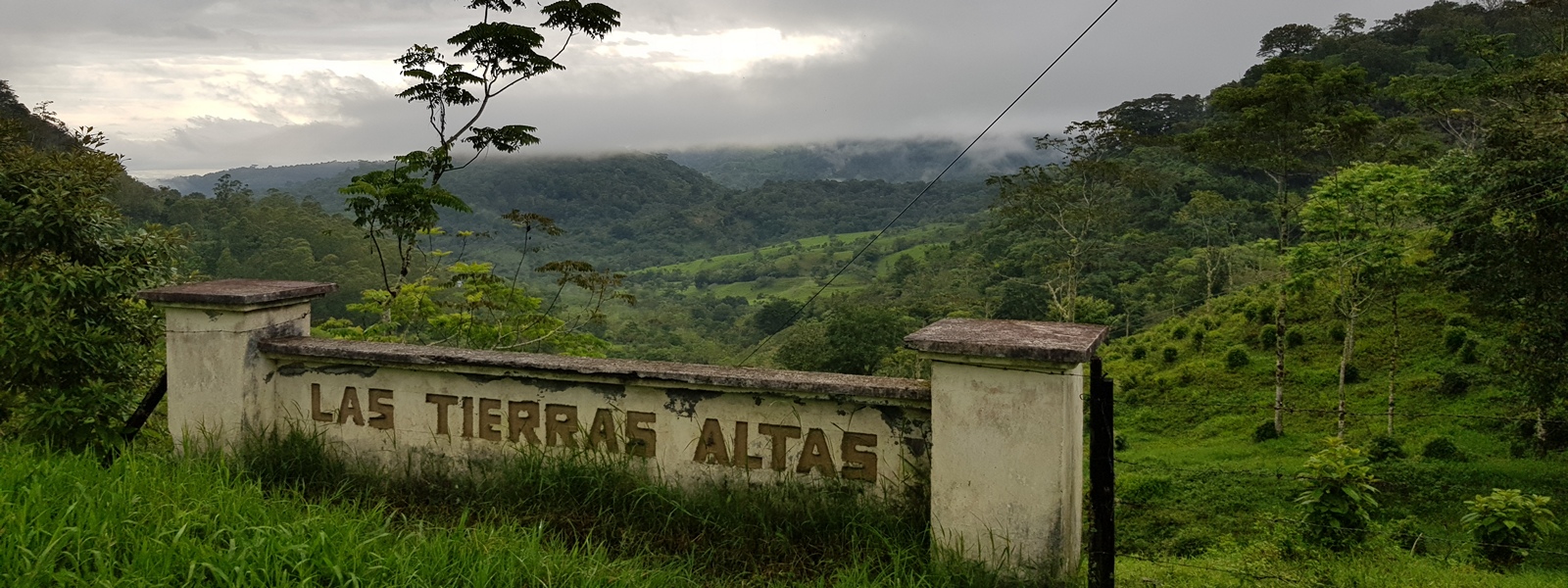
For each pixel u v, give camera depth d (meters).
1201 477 18.33
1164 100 93.56
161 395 4.46
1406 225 27.59
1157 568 6.10
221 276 60.84
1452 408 21.59
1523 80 20.97
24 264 5.72
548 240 175.25
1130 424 26.42
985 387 3.07
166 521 3.15
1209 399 26.53
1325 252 23.11
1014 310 48.00
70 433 4.25
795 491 3.54
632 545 3.45
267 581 2.77
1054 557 3.00
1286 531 10.38
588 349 14.63
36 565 2.67
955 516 3.13
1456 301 27.39
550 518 3.62
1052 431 2.99
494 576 2.94
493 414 3.99
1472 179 20.02
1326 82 27.19
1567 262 16.91
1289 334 29.11
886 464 3.46
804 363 43.16
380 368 4.16
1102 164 40.09
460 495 3.89
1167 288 50.19
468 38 12.22
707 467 3.68
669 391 3.71
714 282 135.75
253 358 4.23
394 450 4.14
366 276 57.84
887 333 42.50
